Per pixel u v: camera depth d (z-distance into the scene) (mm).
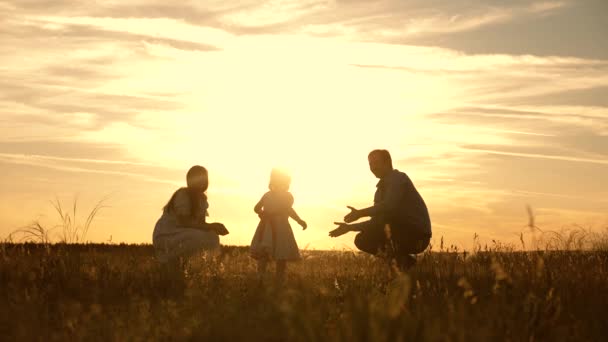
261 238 11227
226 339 4613
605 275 8094
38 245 9898
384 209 10219
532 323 5117
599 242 9555
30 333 5016
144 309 5891
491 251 9289
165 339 5051
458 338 4121
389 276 7578
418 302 5715
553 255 9180
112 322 5441
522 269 7879
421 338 3920
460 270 8484
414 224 10344
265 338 4414
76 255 9203
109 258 9766
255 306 5664
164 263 10109
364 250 10656
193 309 6164
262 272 9656
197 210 10461
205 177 10617
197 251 10281
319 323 4551
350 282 7676
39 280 7832
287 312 3988
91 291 7184
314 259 11000
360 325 3715
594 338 5359
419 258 10172
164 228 10461
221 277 8359
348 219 10492
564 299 6590
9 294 6574
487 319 4941
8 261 8727
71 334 5230
